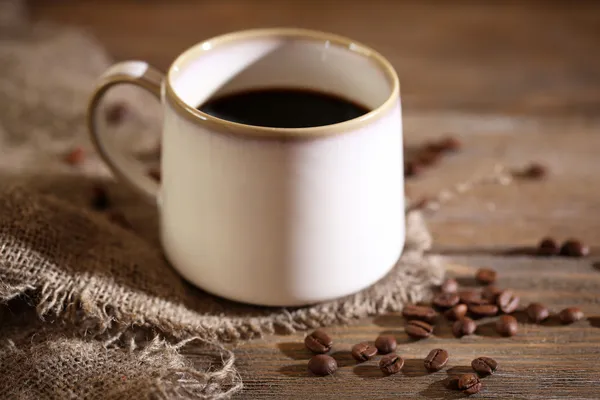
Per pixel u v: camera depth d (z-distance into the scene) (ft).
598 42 2.47
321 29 2.52
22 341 1.52
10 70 2.10
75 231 1.61
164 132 1.54
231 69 1.65
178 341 1.54
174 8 2.63
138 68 1.59
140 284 1.57
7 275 1.51
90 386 1.44
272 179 1.46
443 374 1.50
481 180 1.92
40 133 1.98
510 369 1.51
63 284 1.53
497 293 1.62
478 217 1.82
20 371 1.47
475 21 2.61
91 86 2.10
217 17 2.59
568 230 1.79
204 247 1.53
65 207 1.64
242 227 1.49
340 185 1.47
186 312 1.56
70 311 1.52
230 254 1.51
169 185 1.55
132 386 1.42
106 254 1.59
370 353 1.52
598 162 1.96
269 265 1.51
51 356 1.48
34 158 1.91
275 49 1.65
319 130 1.44
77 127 2.00
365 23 2.58
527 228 1.80
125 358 1.49
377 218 1.53
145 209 1.79
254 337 1.56
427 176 1.93
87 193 1.82
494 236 1.77
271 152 1.44
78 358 1.48
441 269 1.67
